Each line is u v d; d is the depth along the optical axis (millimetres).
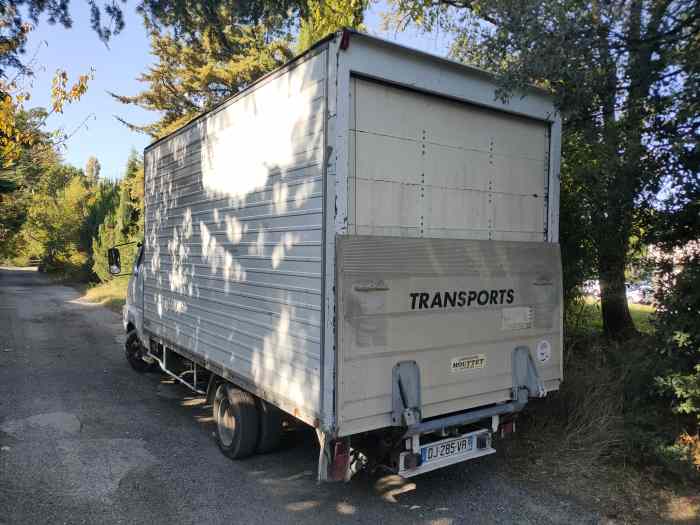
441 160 3723
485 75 3865
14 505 3713
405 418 3311
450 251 3639
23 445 4883
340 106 3119
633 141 4586
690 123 4230
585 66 4188
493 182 4055
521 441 4859
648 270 4957
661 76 4422
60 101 6797
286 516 3660
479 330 3811
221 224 4641
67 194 31547
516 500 3922
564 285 5734
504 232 4133
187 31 8141
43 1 7070
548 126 4434
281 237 3691
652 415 4516
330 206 3146
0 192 9508
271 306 3814
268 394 3852
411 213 3549
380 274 3271
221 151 4633
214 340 4793
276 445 4605
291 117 3576
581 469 4359
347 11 9445
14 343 10492
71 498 3850
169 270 5934
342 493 4027
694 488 4031
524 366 4098
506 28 4301
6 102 7129
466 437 3818
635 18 4262
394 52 3350
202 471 4387
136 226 23422
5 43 7309
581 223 5527
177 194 5680
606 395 4922
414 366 3441
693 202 4512
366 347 3209
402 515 3695
